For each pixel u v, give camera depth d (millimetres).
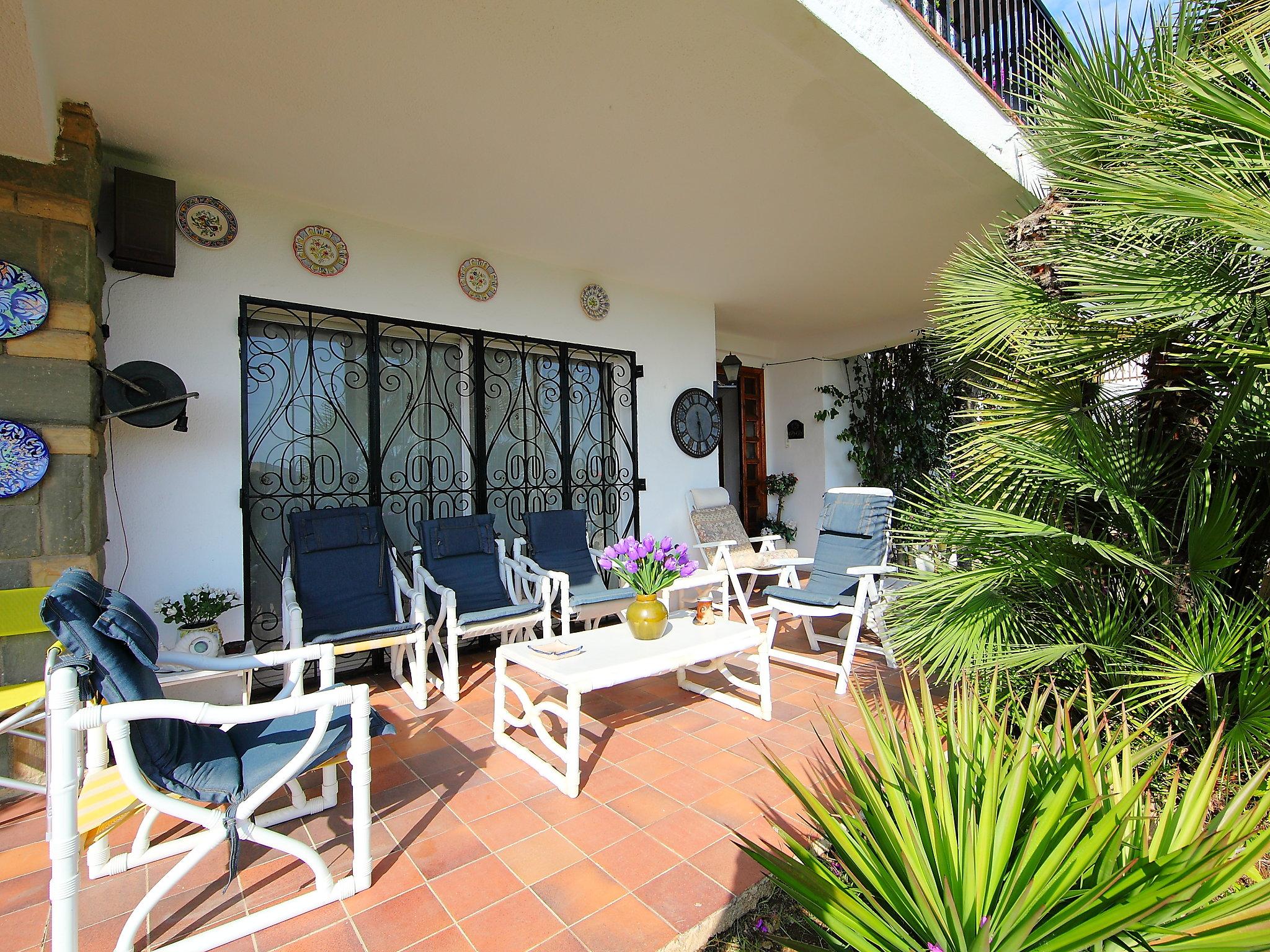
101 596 1530
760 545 6852
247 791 1546
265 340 3398
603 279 4801
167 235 2883
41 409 2281
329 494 3588
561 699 3121
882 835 1136
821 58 2246
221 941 1481
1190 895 934
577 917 1570
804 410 6910
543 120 2664
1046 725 2117
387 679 3508
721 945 1553
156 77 2322
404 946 1478
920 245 4152
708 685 3305
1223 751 1249
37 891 1737
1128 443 2170
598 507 4828
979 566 2225
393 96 2480
